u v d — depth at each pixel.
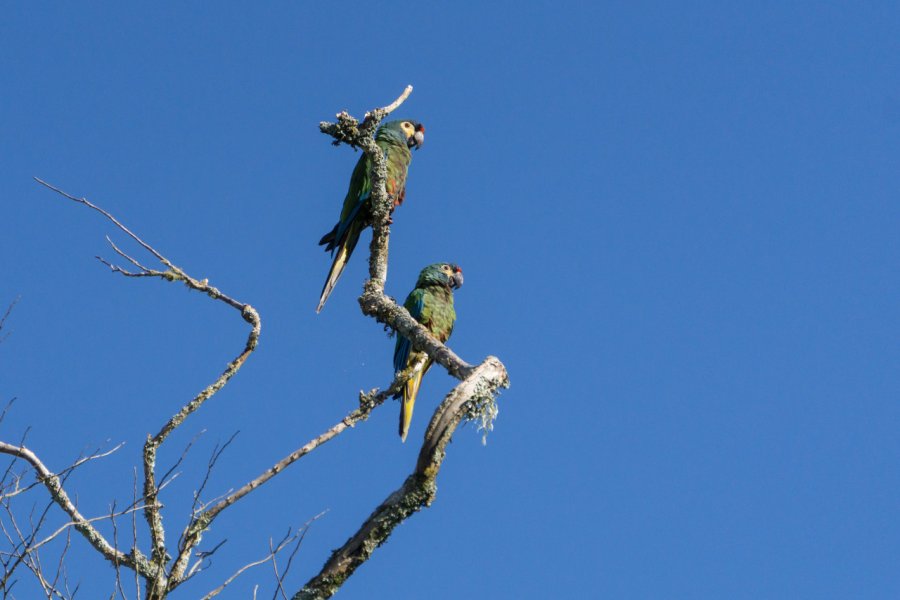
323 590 8.02
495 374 9.25
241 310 11.28
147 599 8.59
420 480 8.40
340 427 10.55
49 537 7.75
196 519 9.03
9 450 9.49
